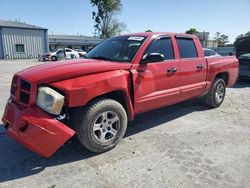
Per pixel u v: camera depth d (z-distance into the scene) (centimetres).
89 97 334
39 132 305
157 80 431
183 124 507
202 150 389
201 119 541
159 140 423
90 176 314
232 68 649
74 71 330
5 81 1082
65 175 316
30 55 3772
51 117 315
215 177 315
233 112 604
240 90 922
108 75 356
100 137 363
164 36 463
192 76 514
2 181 302
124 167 336
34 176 313
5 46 3541
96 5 5006
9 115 340
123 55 420
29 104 318
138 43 426
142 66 405
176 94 477
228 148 398
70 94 318
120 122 380
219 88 625
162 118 541
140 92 403
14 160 352
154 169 332
